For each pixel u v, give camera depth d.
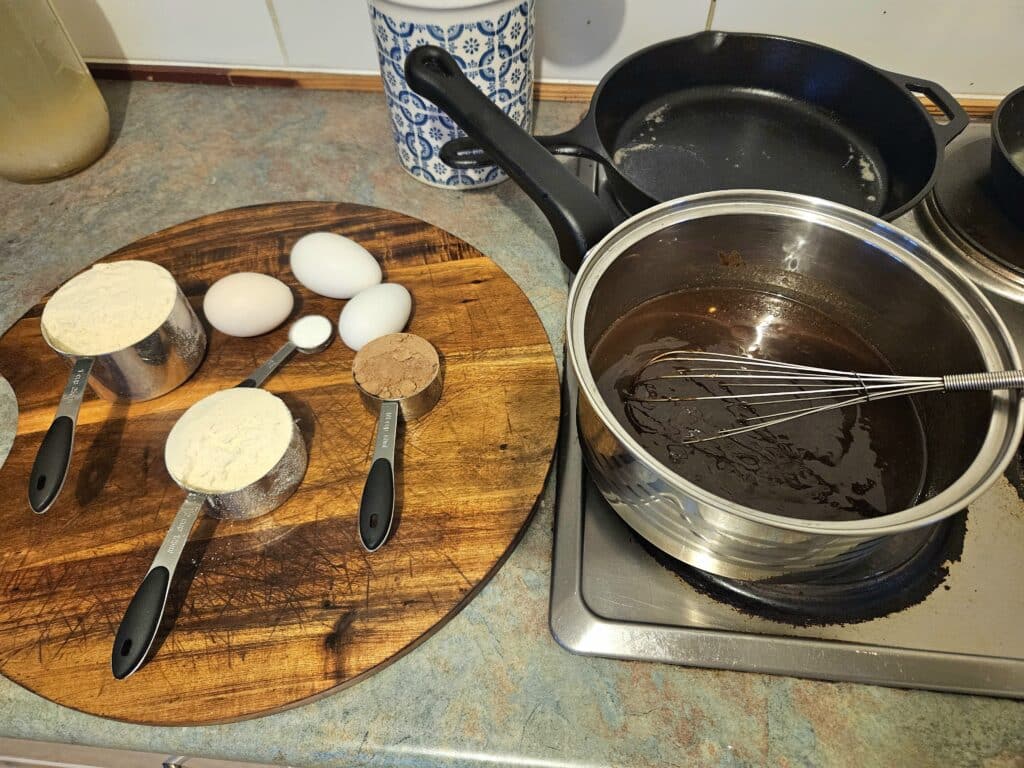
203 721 0.44
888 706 0.44
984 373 0.41
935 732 0.43
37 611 0.48
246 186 0.79
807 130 0.75
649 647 0.46
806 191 0.69
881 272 0.52
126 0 0.81
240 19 0.82
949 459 0.47
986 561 0.49
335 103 0.88
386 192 0.78
